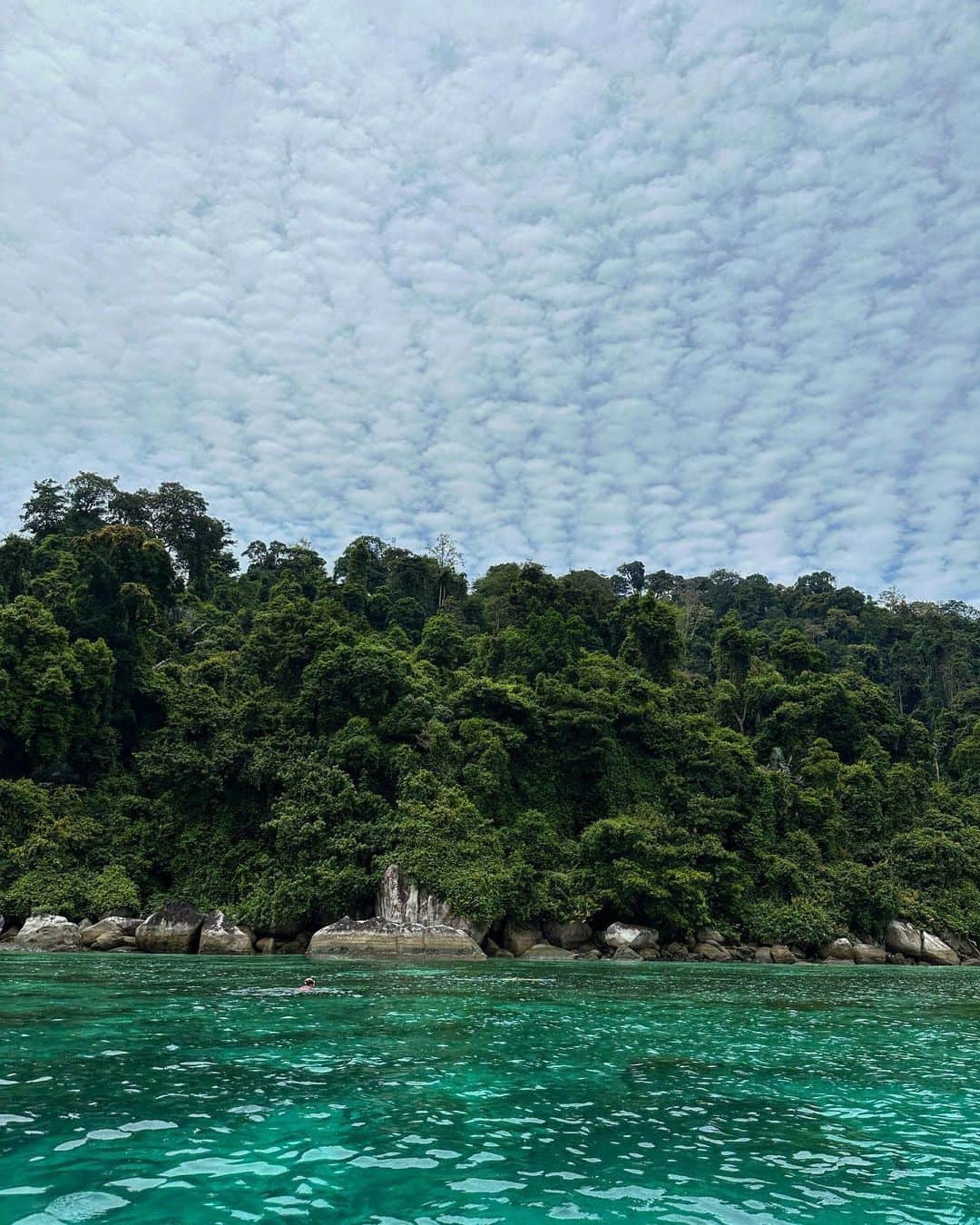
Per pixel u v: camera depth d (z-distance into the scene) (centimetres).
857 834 5678
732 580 13838
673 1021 1853
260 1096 1074
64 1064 1229
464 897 3984
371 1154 861
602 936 4262
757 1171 848
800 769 6266
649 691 5944
